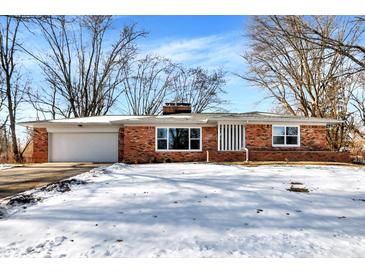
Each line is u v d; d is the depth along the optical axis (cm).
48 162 1770
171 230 459
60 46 2989
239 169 1229
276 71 2872
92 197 670
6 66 2414
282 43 2522
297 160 1689
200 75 3856
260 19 2239
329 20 2292
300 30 1706
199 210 572
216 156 1664
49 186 783
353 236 447
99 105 3306
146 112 3797
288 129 1744
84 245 398
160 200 647
